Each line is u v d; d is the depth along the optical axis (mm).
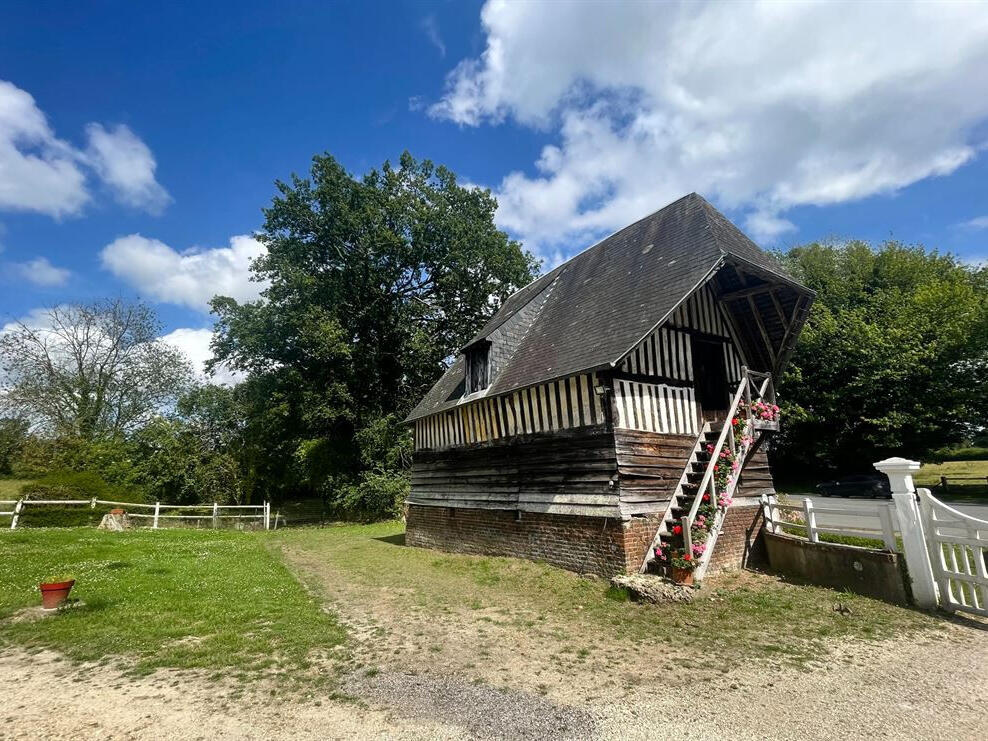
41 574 9414
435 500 14734
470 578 10039
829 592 7996
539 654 5676
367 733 3857
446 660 5484
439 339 28531
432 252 27188
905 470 7359
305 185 26516
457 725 3984
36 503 17859
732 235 11344
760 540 10406
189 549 13758
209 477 27109
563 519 10031
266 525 22531
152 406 31875
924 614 6758
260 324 25656
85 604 7480
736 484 9914
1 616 6906
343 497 25250
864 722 3988
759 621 6719
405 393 27531
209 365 27812
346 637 6305
